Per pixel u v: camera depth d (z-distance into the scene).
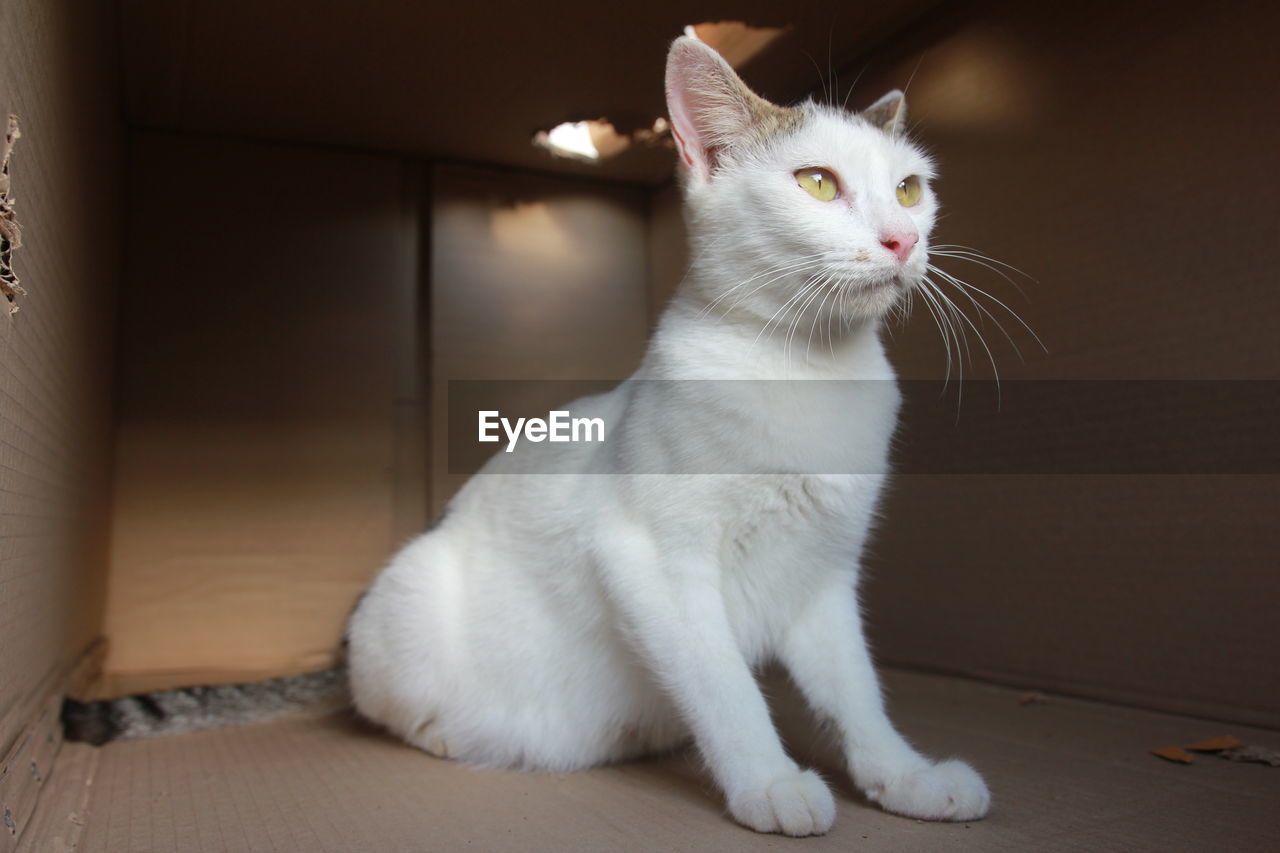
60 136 1.37
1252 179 1.57
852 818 1.25
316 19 2.16
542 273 3.03
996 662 2.06
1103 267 1.82
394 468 2.91
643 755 1.67
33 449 1.26
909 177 1.53
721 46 2.34
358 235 2.94
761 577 1.45
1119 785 1.37
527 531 1.64
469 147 2.88
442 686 1.68
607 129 2.76
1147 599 1.75
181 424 2.73
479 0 2.09
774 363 1.39
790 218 1.38
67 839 1.19
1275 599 1.54
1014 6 2.00
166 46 2.28
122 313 2.70
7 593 1.10
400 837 1.22
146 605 2.67
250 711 1.99
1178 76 1.68
